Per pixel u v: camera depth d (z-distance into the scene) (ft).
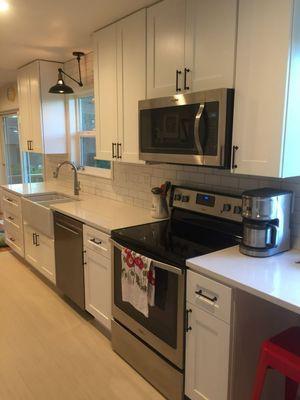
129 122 8.48
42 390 6.95
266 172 5.52
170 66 7.08
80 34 9.55
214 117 5.97
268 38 5.25
